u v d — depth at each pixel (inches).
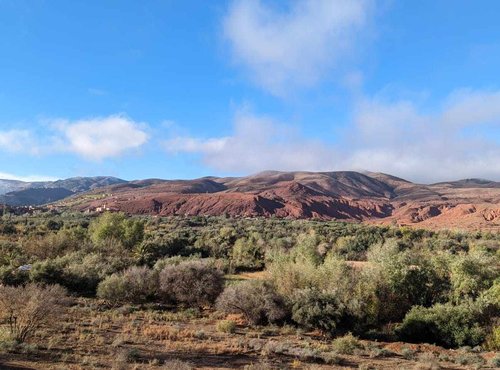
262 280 1120.2
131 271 1190.3
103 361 555.8
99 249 2010.3
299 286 1128.8
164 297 1175.0
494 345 852.0
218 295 1144.2
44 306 650.8
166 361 562.3
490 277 1206.3
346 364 666.8
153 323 884.0
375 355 745.6
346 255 2320.4
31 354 554.3
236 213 7342.5
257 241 2731.3
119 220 2442.2
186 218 5502.0
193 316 1016.9
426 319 935.0
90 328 751.7
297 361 637.3
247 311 971.9
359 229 3929.6
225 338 785.6
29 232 2871.6
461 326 906.7
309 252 1898.4
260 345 716.0
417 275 1135.0
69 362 539.2
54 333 685.3
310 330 928.3
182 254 2308.1
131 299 1118.4
